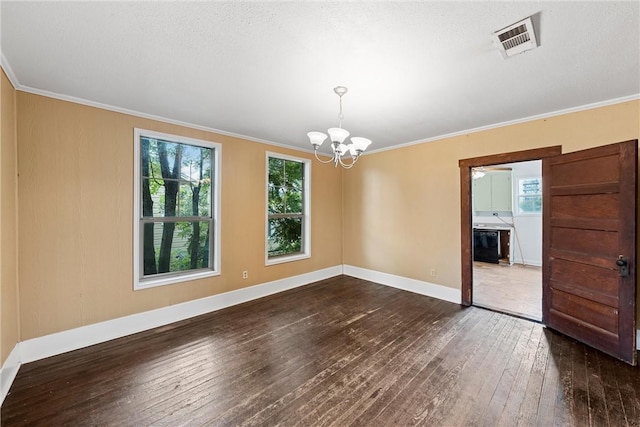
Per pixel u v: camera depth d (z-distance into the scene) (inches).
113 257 113.5
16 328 90.7
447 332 116.9
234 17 60.2
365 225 201.3
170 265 134.4
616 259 96.3
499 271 227.5
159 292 125.8
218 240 146.5
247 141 159.2
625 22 61.7
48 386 82.0
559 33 66.1
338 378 85.8
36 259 97.0
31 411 71.9
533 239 252.1
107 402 75.4
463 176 149.8
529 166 255.9
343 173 216.8
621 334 94.5
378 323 126.2
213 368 91.3
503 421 68.5
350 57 76.7
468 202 148.6
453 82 91.7
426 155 165.5
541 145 123.6
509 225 262.1
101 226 110.7
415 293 169.8
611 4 56.4
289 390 80.3
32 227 96.2
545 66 81.5
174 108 115.0
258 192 164.7
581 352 100.3
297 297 163.2
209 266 147.0
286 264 179.2
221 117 126.0
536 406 73.4
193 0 54.9
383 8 57.6
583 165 107.2
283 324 125.5
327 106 112.5
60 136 101.7
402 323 126.0
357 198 207.0
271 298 161.8
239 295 154.7
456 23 62.3
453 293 154.6
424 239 167.2
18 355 91.4
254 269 162.6
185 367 92.0
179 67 82.0
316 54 75.2
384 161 188.4
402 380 84.7
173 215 134.8
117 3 55.6
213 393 79.1
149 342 109.3
